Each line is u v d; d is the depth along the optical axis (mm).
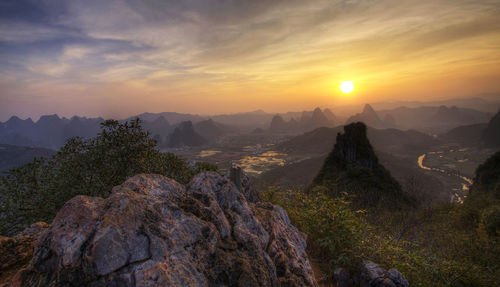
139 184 3447
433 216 8555
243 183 6062
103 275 2303
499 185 28281
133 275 2361
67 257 2363
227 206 4223
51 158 7504
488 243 8109
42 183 7133
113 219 2600
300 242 5242
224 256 3182
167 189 3691
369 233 6418
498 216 12234
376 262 5445
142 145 8039
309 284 4086
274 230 4621
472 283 5762
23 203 6738
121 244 2471
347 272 5109
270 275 3490
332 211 6441
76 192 7008
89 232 2523
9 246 4012
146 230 2707
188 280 2590
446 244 8086
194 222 3189
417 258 5539
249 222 4152
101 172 7492
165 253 2648
